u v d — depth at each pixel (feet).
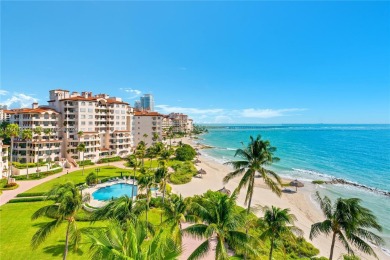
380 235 126.82
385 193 200.23
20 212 137.39
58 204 79.87
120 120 369.09
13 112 290.35
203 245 63.41
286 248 101.76
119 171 257.14
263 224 80.94
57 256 89.15
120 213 80.12
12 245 97.86
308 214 158.20
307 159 376.07
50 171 241.35
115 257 33.94
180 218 81.51
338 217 71.51
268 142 107.96
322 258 94.48
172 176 239.50
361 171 289.33
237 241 62.44
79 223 123.95
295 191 203.82
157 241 38.91
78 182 207.10
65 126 300.81
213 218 65.72
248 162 112.27
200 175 258.16
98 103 337.52
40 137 277.64
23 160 266.98
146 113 451.12
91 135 311.06
